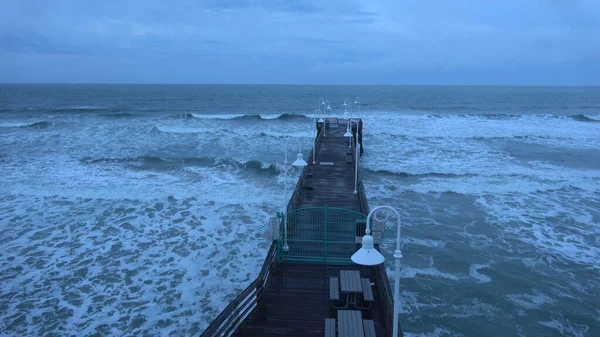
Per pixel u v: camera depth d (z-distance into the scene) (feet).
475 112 180.86
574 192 64.03
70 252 43.39
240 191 61.98
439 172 73.87
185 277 38.93
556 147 98.89
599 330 32.07
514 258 43.16
